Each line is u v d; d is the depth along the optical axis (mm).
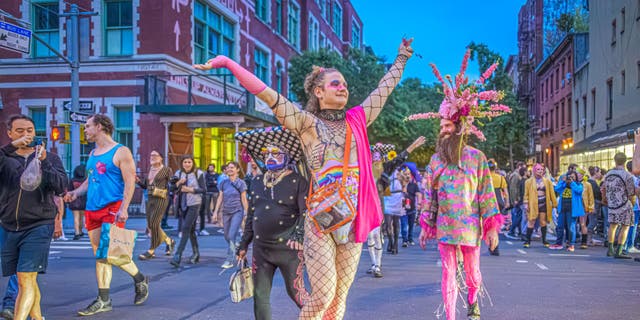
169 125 18312
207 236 12719
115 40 18844
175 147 18797
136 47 18531
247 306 5520
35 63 19016
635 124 20812
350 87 25359
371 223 2883
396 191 10000
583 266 8492
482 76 4355
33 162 4176
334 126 2916
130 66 18484
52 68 18938
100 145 5254
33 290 4254
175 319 4969
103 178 5121
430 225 4434
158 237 8727
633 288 6582
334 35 44750
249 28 26094
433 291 6340
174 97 19000
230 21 24172
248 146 3729
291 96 31375
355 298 5945
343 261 2949
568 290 6449
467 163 4301
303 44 35375
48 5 19047
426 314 5188
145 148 18281
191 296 6012
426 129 30703
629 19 22453
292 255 3609
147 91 17438
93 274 7480
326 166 2812
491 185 4312
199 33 21359
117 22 18828
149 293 6180
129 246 5105
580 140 30922
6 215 4246
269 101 2668
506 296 6082
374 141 27328
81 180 12039
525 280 7145
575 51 32125
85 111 14711
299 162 3613
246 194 8078
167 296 6012
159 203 8578
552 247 11148
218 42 23078
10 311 4703
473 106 4301
